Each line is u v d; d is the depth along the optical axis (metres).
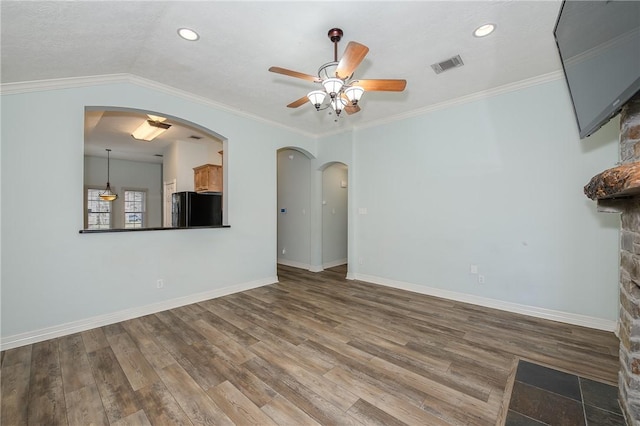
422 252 4.21
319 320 3.18
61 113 2.83
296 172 6.13
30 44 2.14
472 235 3.74
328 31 2.37
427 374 2.15
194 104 3.80
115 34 2.30
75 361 2.33
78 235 2.93
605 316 2.89
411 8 2.09
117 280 3.18
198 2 2.02
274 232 4.83
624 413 1.68
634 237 1.57
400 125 4.43
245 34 2.41
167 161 6.66
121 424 1.66
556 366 2.24
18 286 2.61
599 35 1.48
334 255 6.33
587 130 1.81
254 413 1.75
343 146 5.18
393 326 3.02
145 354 2.44
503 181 3.49
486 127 3.60
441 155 4.00
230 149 4.21
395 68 2.99
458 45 2.58
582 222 3.01
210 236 3.99
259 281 4.60
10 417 1.71
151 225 8.47
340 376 2.12
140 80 3.27
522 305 3.37
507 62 2.88
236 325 3.05
